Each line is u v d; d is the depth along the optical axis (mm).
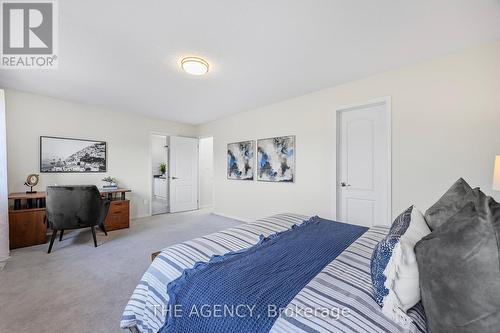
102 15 1716
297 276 1046
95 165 4164
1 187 2504
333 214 3170
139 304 1250
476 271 600
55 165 3730
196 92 3385
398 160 2586
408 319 743
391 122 2631
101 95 3543
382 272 835
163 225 4164
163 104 4012
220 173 5074
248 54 2275
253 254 1281
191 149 5672
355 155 3064
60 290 1952
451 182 2256
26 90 3344
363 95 2863
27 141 3473
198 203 5855
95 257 2662
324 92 3268
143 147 4844
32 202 3207
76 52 2252
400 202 2576
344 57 2342
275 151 3922
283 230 1765
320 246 1408
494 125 2041
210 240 1525
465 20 1742
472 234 639
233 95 3520
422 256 734
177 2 1578
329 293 890
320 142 3322
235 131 4707
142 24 1815
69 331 1475
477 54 2121
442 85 2305
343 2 1564
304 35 1952
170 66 2535
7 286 2010
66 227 2850
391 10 1641
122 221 3912
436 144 2342
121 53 2260
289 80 2926
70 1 1576
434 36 1963
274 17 1725
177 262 1266
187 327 915
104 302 1792
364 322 751
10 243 2891
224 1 1566
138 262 2533
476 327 586
